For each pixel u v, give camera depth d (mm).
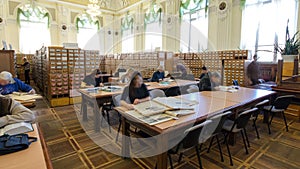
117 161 2115
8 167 931
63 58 4324
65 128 3086
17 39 8375
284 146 2451
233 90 3154
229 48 5441
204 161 2096
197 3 6262
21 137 1199
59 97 4418
